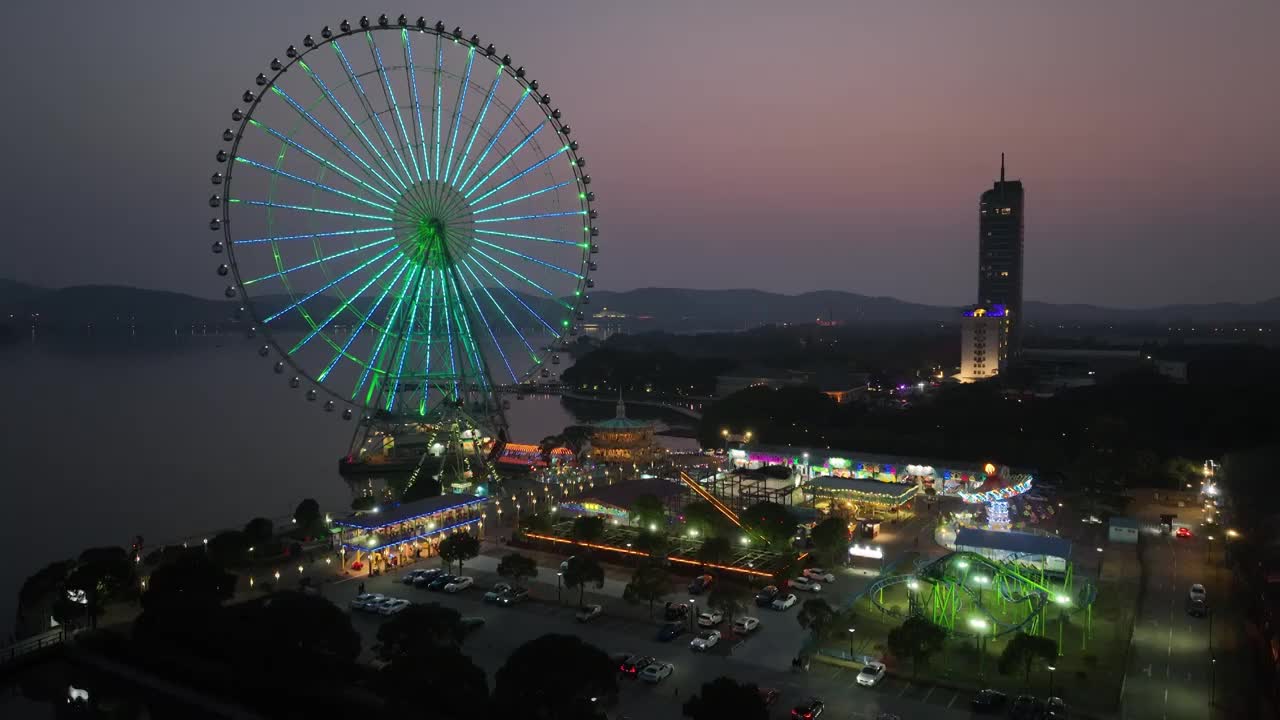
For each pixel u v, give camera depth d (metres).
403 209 165.75
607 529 144.50
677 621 104.88
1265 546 117.19
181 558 108.69
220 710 80.94
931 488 175.00
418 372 190.75
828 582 122.62
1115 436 191.75
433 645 82.12
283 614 85.94
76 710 85.81
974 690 87.06
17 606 120.00
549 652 74.56
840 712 81.81
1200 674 90.50
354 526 133.00
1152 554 134.50
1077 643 98.62
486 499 156.50
